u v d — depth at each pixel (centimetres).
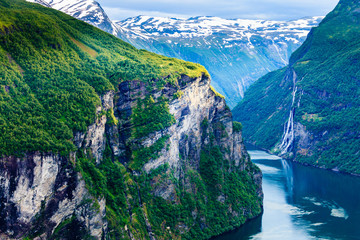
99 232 17612
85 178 17475
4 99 17100
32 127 16538
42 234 16225
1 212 15375
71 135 17312
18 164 15500
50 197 16300
